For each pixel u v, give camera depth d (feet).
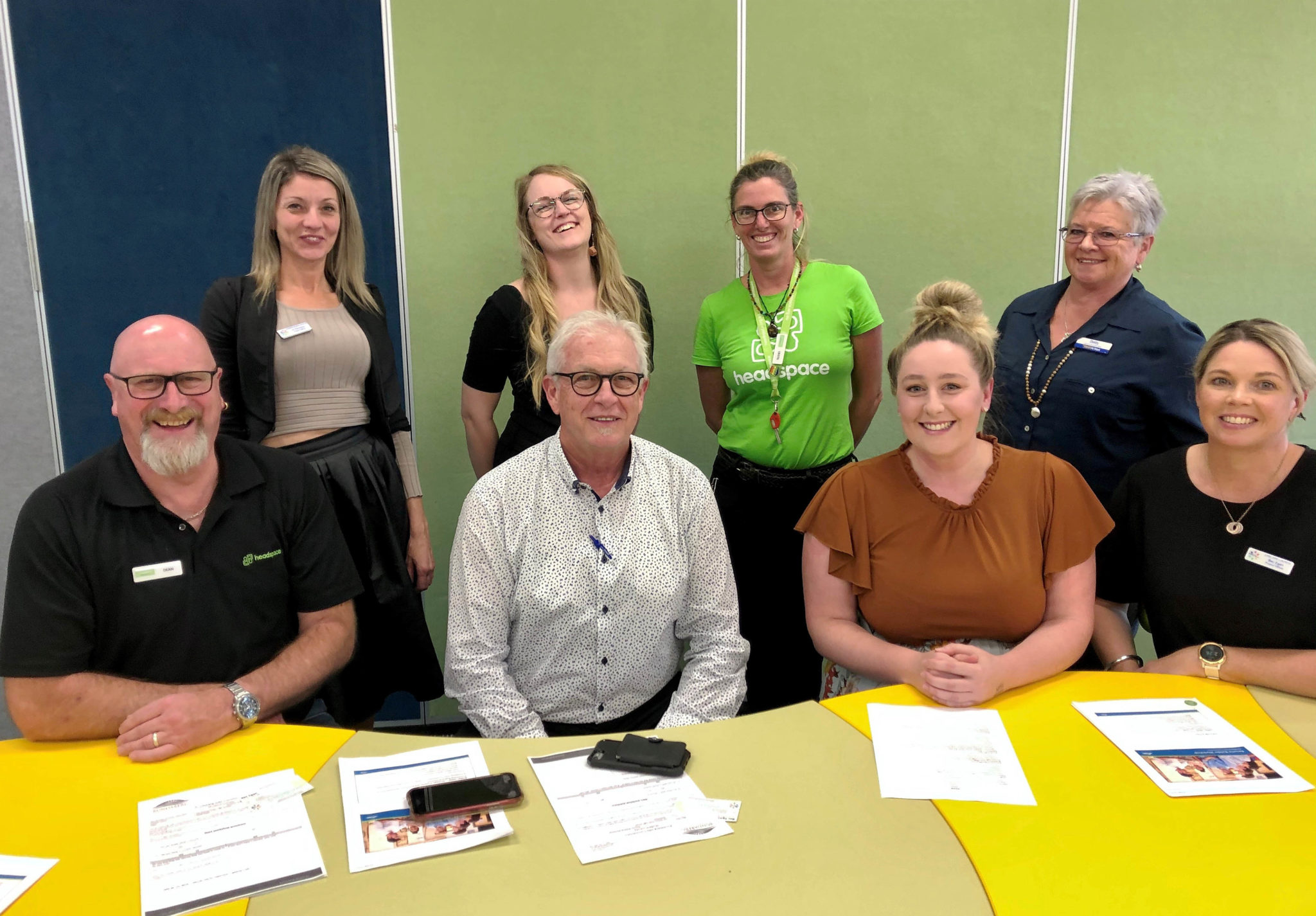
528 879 3.43
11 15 7.98
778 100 9.05
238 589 5.32
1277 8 9.37
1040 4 9.14
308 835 3.71
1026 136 9.38
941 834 3.67
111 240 8.43
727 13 8.83
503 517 5.41
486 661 5.32
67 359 8.55
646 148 8.96
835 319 7.66
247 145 8.47
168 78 8.27
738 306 7.97
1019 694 4.92
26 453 8.64
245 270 8.69
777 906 3.26
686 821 3.78
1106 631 5.99
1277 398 5.03
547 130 8.81
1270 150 9.67
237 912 3.25
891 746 4.37
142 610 5.07
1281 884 3.34
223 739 4.53
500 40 8.62
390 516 7.21
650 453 5.71
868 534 5.64
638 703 5.70
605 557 5.36
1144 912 3.20
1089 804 3.86
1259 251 9.91
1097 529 5.44
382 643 7.27
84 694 4.61
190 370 4.92
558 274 7.68
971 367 5.26
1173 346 6.70
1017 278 9.66
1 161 8.16
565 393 5.22
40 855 3.56
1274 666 4.94
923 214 9.43
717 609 5.72
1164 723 4.56
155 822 3.79
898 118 9.21
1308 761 4.19
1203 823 3.72
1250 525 5.32
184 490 5.16
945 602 5.44
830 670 6.15
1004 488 5.47
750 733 4.55
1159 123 9.50
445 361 9.12
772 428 7.70
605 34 8.73
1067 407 7.00
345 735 4.58
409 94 8.60
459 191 8.82
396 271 8.90
